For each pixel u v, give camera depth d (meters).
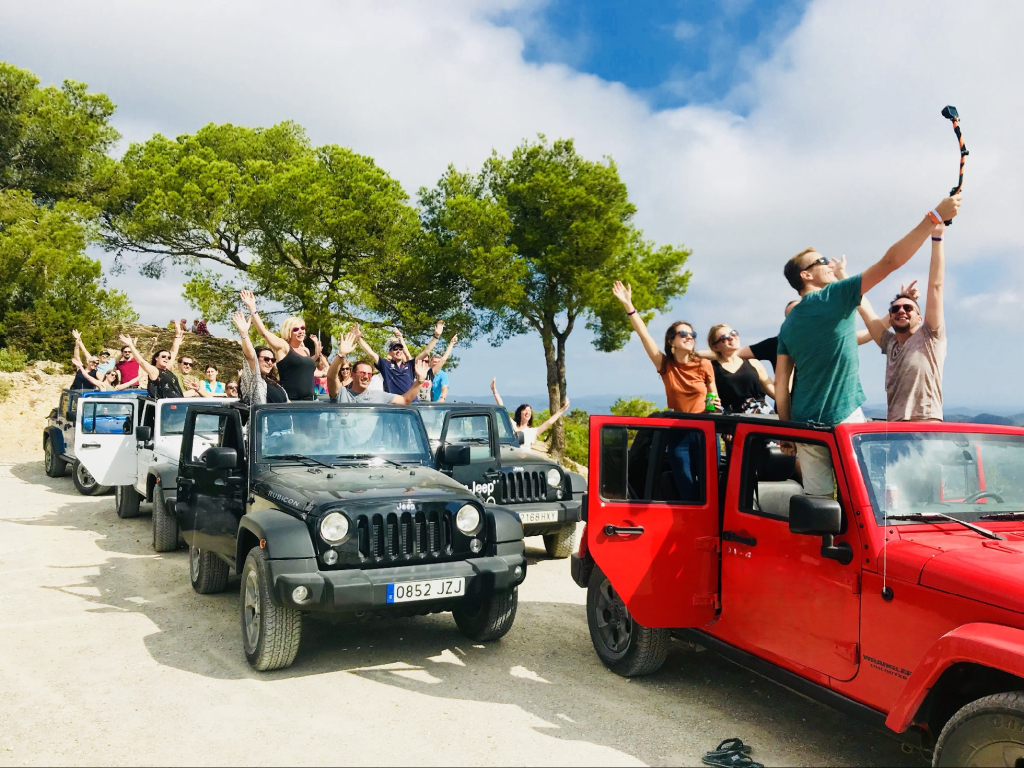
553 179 21.72
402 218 24.23
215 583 6.99
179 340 12.38
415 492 5.31
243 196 24.00
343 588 4.76
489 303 22.11
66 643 5.70
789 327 4.52
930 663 3.18
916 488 3.81
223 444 6.61
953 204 3.81
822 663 3.82
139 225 25.45
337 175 24.17
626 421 4.80
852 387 4.37
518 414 10.83
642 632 4.96
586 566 5.46
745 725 4.39
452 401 10.07
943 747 3.14
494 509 5.60
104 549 8.91
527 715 4.48
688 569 4.64
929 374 4.51
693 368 5.72
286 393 7.40
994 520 3.82
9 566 8.01
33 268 24.52
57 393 22.89
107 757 3.88
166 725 4.28
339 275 24.55
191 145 28.03
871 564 3.57
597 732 4.26
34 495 12.74
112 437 10.91
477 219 21.86
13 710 4.48
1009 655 2.86
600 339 24.58
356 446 6.29
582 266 22.23
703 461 4.71
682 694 4.87
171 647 5.63
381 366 10.00
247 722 4.33
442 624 6.39
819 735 4.27
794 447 4.32
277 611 4.95
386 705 4.60
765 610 4.22
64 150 27.92
